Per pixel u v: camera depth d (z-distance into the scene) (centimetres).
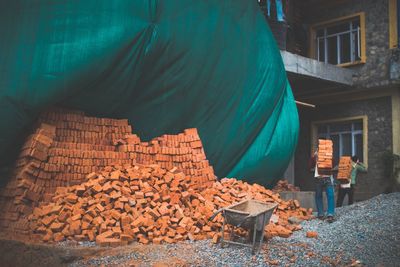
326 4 1769
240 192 873
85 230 661
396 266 529
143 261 558
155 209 705
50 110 827
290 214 866
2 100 759
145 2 900
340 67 1606
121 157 845
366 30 1639
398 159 1491
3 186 810
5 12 780
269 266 538
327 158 809
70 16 812
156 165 820
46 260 591
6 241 647
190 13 974
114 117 932
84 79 818
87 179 781
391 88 1547
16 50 775
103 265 546
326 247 622
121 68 866
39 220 680
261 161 1111
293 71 1459
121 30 851
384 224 717
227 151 1062
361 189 1584
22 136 813
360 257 569
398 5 1551
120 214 680
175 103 979
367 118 1606
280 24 1541
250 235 648
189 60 973
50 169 762
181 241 659
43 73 782
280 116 1175
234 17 1073
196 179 886
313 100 1762
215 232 696
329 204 795
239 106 1075
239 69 1073
